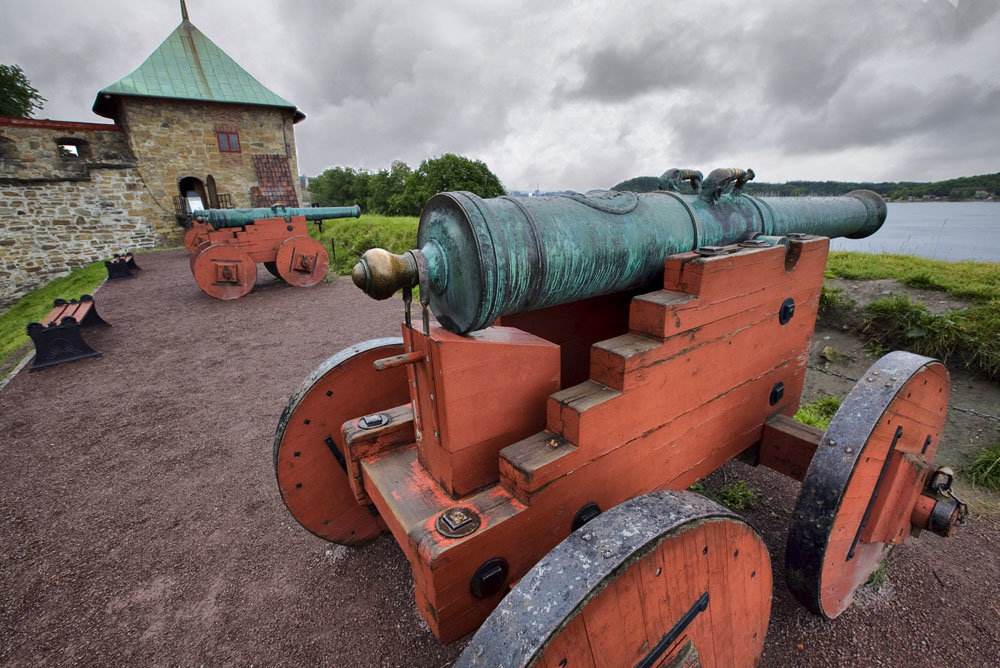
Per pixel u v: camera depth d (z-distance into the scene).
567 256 1.50
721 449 2.08
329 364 2.09
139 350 5.87
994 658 1.75
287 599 2.15
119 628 2.04
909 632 1.86
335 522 2.28
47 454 3.51
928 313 4.16
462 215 1.32
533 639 0.92
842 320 4.66
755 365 2.10
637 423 1.62
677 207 1.98
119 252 16.03
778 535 2.39
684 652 1.22
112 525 2.71
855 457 1.56
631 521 1.12
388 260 1.31
